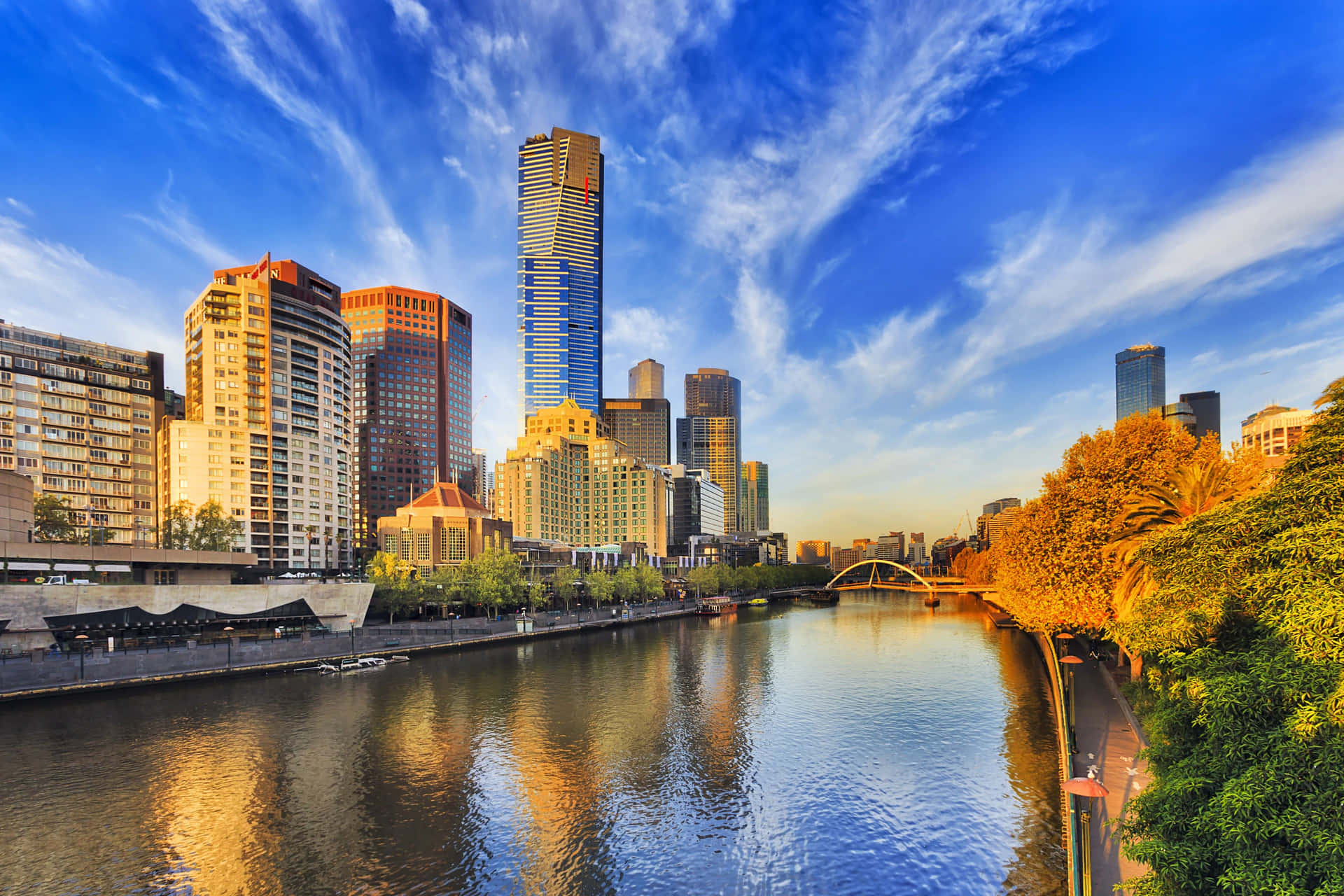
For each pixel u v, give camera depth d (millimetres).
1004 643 118062
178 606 86250
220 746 55219
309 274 195500
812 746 54531
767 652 108625
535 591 144500
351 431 198375
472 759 51906
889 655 103562
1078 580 59031
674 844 37562
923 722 60906
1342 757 15750
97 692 72312
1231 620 22984
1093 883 28047
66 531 127500
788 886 32906
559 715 65500
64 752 53844
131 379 176500
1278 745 17047
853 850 36250
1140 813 21359
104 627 80875
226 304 164125
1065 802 39938
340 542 188500
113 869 35125
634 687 79438
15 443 155875
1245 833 16281
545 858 36219
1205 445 54406
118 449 171625
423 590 124750
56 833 39312
